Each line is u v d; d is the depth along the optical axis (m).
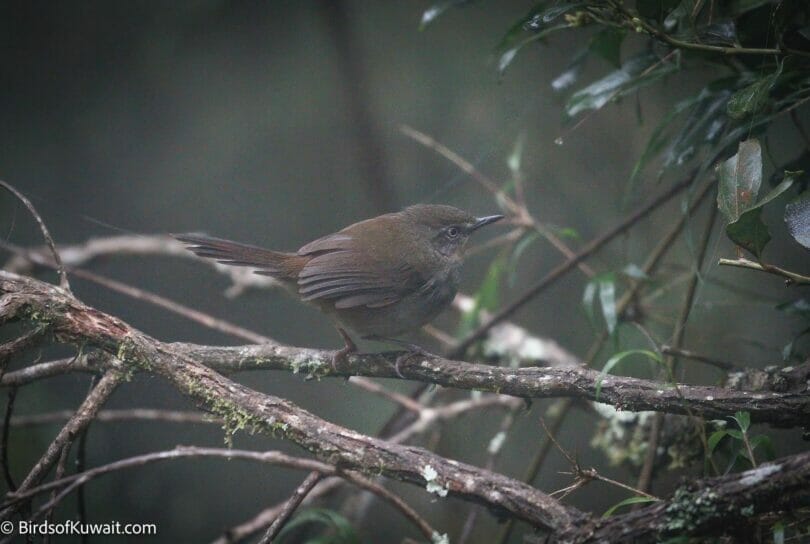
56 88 12.45
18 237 12.62
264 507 11.99
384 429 9.80
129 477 11.74
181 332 13.27
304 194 12.88
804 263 10.18
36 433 10.87
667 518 4.83
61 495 5.21
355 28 12.11
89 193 12.73
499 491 5.35
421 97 12.30
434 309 8.16
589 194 11.81
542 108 11.90
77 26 12.24
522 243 9.07
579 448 11.62
